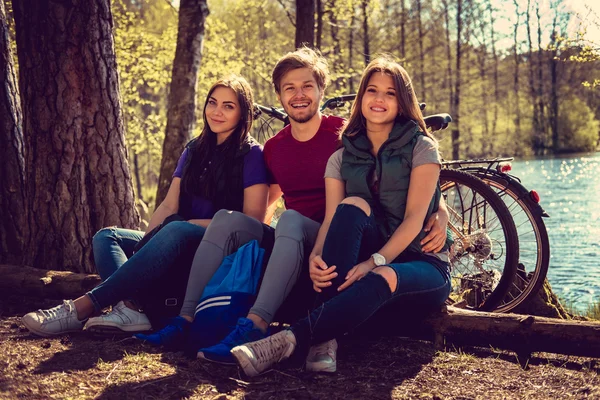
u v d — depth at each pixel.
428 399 2.55
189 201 3.66
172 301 3.38
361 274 2.79
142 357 2.90
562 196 17.19
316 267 2.85
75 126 4.60
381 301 2.75
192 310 3.14
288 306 3.25
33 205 4.64
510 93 41.38
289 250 2.99
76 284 4.16
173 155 8.78
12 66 5.15
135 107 19.30
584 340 2.87
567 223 12.82
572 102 39.72
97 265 3.56
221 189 3.56
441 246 3.08
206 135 3.64
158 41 15.43
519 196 4.02
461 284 4.23
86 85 4.62
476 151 40.88
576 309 6.43
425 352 3.15
